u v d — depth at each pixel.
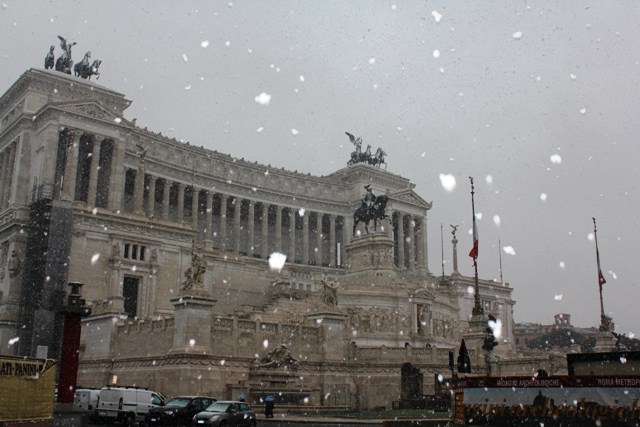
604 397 29.56
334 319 66.94
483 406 34.09
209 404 41.31
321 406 58.09
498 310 150.00
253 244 151.62
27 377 26.36
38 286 75.00
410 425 40.69
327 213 162.00
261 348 59.91
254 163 149.75
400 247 162.25
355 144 175.25
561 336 190.88
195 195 136.25
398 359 70.12
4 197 108.94
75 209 83.25
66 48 117.50
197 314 54.69
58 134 103.12
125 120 112.62
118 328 64.06
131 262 87.25
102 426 42.16
